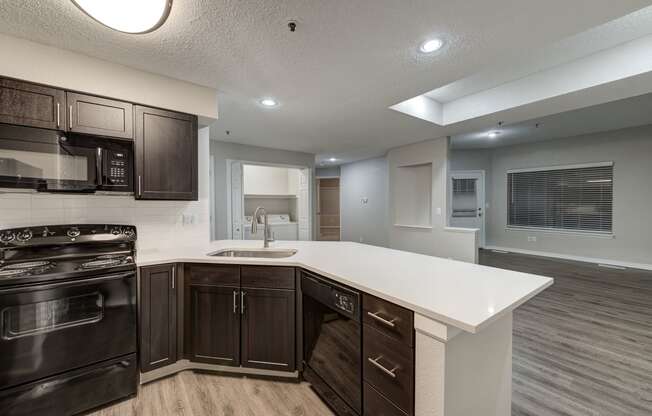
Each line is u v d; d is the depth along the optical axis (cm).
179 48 189
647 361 221
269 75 231
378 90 264
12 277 154
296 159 582
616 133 545
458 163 744
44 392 161
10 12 151
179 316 212
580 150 588
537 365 216
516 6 156
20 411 155
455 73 231
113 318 181
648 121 481
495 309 108
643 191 521
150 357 199
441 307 110
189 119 239
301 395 187
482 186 736
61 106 186
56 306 165
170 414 171
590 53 259
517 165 686
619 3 155
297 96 278
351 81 244
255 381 203
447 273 163
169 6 133
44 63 181
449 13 160
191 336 213
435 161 486
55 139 184
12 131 171
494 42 190
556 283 431
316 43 187
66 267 176
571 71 273
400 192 563
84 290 171
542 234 649
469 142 652
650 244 516
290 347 199
